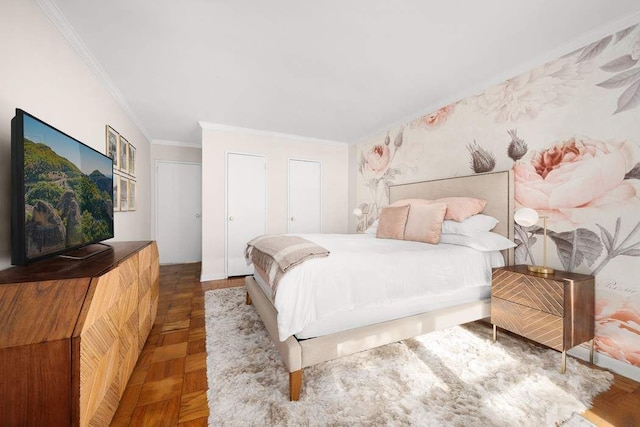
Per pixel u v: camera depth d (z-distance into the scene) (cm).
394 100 288
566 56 190
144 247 183
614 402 135
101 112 235
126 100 285
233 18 162
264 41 185
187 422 120
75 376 87
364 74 232
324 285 148
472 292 205
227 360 169
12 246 102
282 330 136
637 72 158
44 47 151
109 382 114
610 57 168
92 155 165
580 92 183
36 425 84
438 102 293
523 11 158
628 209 162
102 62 210
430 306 185
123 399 134
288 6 152
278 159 422
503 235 227
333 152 465
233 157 391
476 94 254
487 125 245
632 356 158
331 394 139
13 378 82
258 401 133
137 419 121
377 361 169
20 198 102
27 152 106
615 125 167
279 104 300
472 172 260
